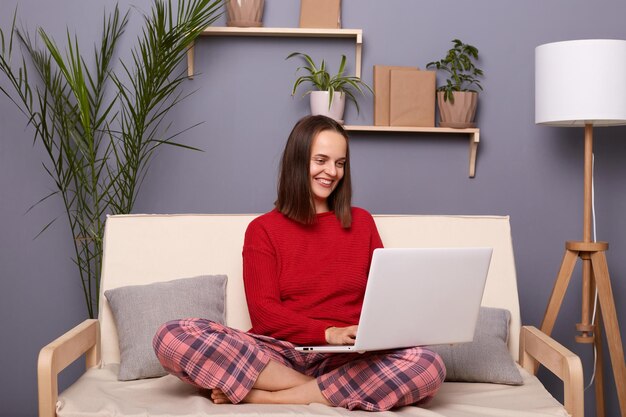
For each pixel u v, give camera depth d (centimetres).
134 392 198
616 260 321
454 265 179
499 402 194
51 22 310
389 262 170
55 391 185
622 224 320
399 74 307
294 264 209
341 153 213
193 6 282
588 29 316
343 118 315
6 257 313
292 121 315
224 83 314
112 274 233
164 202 315
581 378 186
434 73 308
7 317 314
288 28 304
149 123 288
